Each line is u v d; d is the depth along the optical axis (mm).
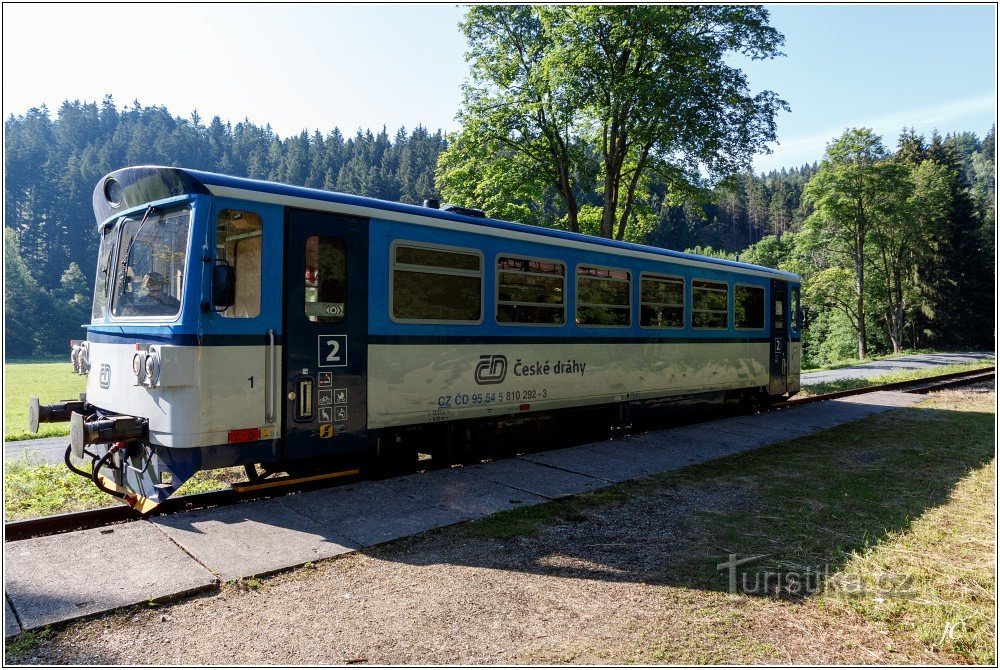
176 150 143250
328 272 6199
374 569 4414
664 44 18469
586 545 4902
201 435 5320
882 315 50812
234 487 5961
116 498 6289
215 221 5488
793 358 13703
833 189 40000
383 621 3648
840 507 5930
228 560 4469
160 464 5586
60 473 7184
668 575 4328
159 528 5117
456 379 7328
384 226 6641
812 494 6379
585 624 3629
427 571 4387
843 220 41000
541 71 19438
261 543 4832
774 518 5586
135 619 3627
